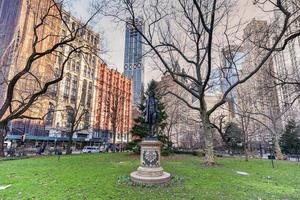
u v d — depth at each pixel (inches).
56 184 281.1
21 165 473.4
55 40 1362.0
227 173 415.8
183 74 630.5
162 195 236.1
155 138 347.9
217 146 1747.0
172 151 1001.5
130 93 2837.1
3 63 882.1
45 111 1635.1
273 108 1013.2
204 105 610.2
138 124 961.5
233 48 639.1
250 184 309.1
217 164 567.5
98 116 2454.5
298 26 458.0
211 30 519.2
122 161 605.9
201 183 305.3
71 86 2087.8
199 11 511.5
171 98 1283.2
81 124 2186.3
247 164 629.6
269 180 349.4
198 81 619.2
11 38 1127.0
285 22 414.0
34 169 411.8
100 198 220.2
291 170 494.6
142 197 226.4
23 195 227.6
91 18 662.5
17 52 1089.4
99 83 2487.7
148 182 290.7
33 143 1678.2
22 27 1266.0
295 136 1407.5
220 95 971.9
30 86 1095.0
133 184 285.9
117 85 2689.5
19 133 1552.7
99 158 717.3
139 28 642.2
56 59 1454.2
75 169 420.5
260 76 776.3
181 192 250.8
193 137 2027.6
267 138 1539.1
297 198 235.0
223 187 282.2
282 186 300.5
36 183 285.9
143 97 1005.8
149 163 322.7
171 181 309.0
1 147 651.5
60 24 1144.8
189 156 956.0
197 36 612.7
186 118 1533.0
